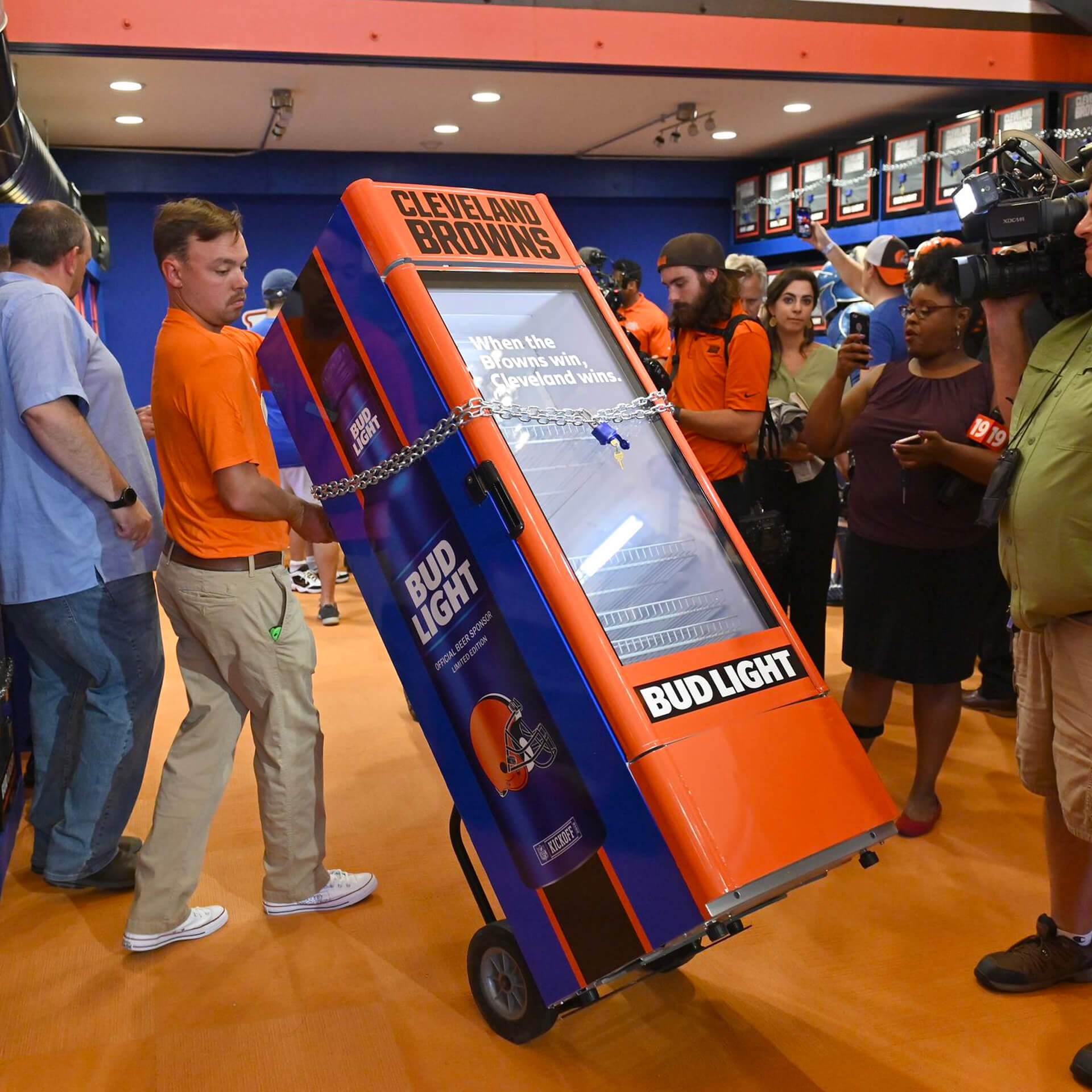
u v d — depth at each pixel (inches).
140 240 287.9
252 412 82.7
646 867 61.7
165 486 86.6
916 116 254.8
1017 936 89.9
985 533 101.7
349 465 75.6
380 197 70.9
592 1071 74.0
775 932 91.0
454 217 73.5
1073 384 70.9
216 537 84.4
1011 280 72.9
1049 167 78.2
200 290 83.4
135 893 88.7
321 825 95.0
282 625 87.7
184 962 87.8
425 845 109.3
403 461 69.9
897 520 103.3
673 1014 80.1
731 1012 80.3
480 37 173.0
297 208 299.7
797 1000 81.7
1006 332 79.8
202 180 282.7
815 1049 75.9
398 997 82.9
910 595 103.7
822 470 128.1
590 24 179.0
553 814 66.4
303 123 251.4
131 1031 78.7
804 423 122.4
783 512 128.9
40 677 101.5
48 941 91.7
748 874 59.9
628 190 314.7
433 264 70.4
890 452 104.0
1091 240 66.6
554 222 80.2
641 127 265.0
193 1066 74.7
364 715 149.2
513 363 70.9
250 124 249.8
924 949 88.1
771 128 267.7
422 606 72.3
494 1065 74.7
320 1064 74.9
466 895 98.8
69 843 98.7
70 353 90.3
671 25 183.8
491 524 65.9
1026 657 79.4
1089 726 71.5
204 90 216.1
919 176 242.4
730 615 70.9
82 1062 75.1
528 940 70.6
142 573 98.8
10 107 137.3
